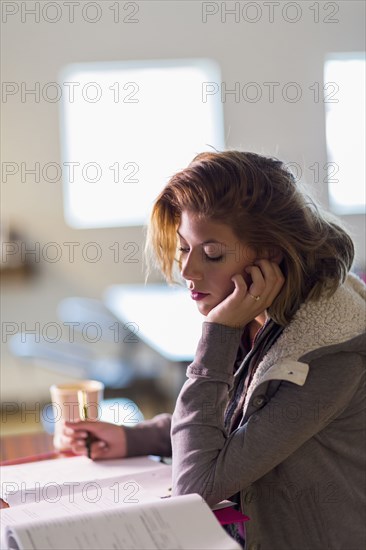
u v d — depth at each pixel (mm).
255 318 1314
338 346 1136
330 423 1162
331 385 1130
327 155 5828
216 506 1140
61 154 5617
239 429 1157
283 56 5730
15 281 5555
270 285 1182
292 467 1164
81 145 5652
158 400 3668
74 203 5676
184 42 5656
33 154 5594
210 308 1245
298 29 5719
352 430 1167
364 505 1160
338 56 5777
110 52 5613
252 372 1258
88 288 5703
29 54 5539
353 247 1250
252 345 1331
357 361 1149
